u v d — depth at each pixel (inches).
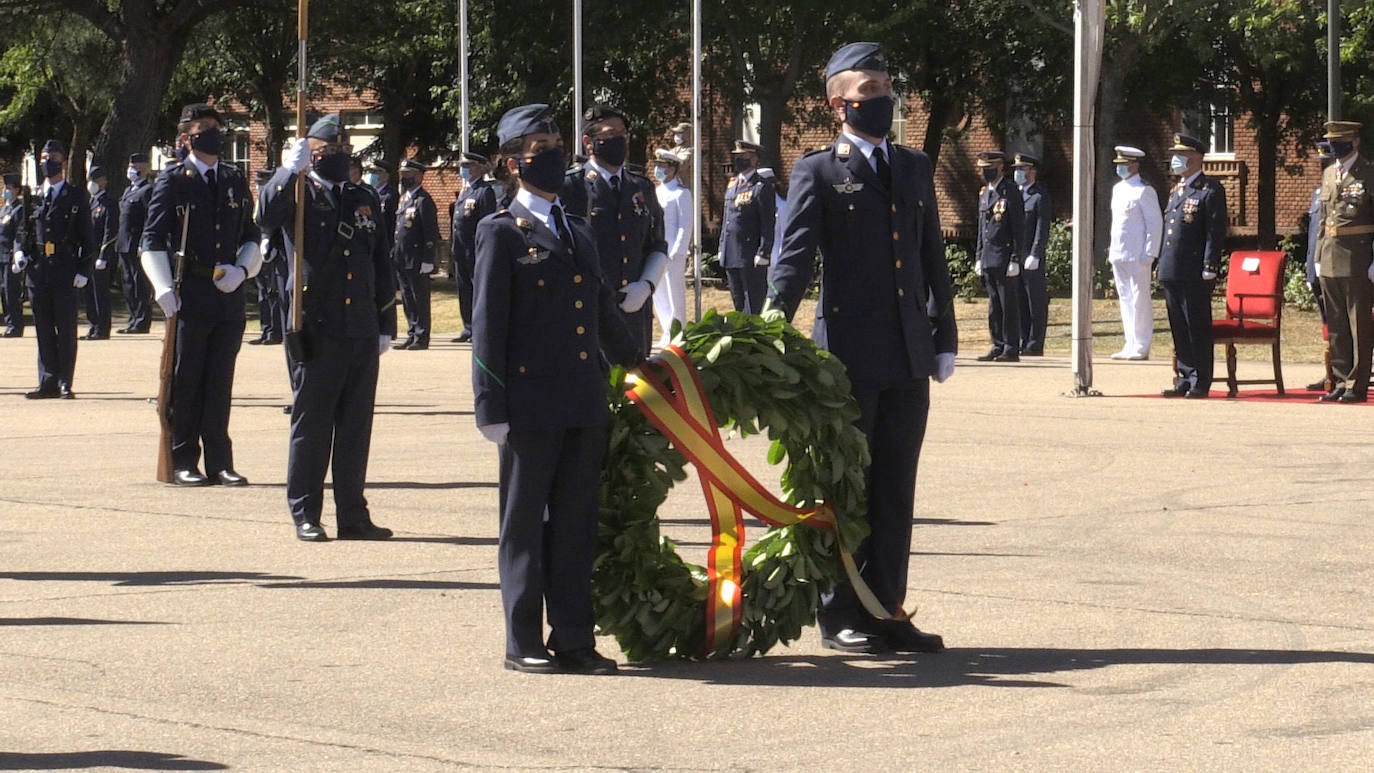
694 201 1040.8
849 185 297.9
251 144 2261.3
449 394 765.3
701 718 254.1
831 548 296.8
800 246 297.0
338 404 410.6
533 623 284.5
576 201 522.0
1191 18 1364.4
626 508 287.7
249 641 304.0
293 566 374.6
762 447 557.6
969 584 350.3
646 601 286.5
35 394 760.3
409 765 230.1
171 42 1648.6
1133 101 1675.7
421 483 498.6
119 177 1624.0
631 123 1763.0
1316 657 288.2
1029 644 299.9
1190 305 723.4
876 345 297.3
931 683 274.4
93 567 373.1
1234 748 235.6
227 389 502.0
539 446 279.9
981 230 938.1
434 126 2030.0
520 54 1659.7
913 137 1888.5
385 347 422.0
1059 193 1809.8
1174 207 722.2
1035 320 971.9
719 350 287.1
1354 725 247.1
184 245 491.2
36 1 1625.2
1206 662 285.6
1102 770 225.9
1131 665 284.0
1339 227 692.1
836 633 299.9
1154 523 420.2
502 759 232.7
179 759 232.8
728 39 1601.9
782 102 1587.1
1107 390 761.6
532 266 279.1
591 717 254.8
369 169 1062.4
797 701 263.7
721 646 287.9
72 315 760.3
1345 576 356.2
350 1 1740.9
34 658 291.6
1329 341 708.7
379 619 322.0
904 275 298.0
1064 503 451.2
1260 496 460.4
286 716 255.3
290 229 407.5
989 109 1797.5
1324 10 1371.8
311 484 408.5
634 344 290.0
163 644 301.6
